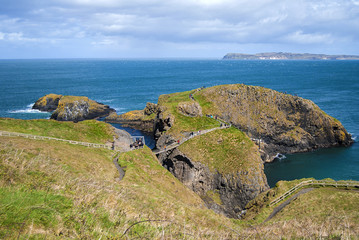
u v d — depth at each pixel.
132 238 12.42
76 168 30.19
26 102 129.62
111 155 46.06
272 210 36.03
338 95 148.12
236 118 83.31
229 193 53.59
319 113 83.06
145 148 52.84
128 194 22.50
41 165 21.28
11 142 31.53
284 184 42.53
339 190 37.66
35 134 46.06
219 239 16.25
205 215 25.28
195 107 75.38
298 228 18.62
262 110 84.88
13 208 12.68
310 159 73.88
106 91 169.88
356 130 91.06
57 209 13.85
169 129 68.06
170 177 45.56
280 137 81.19
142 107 127.62
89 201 16.22
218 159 57.50
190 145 60.94
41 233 11.24
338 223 21.48
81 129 55.66
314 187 40.59
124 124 100.38
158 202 24.12
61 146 40.53
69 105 103.69
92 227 13.04
